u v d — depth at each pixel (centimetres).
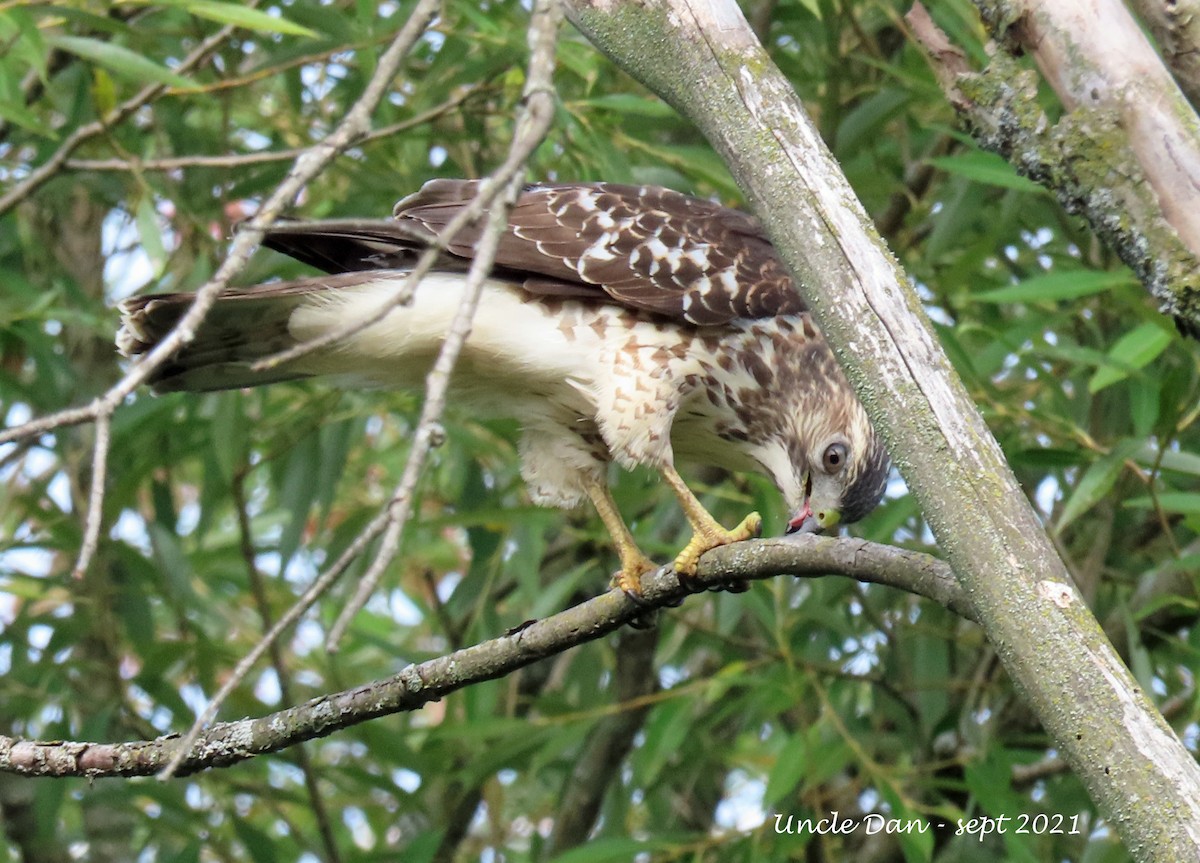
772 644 1165
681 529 1174
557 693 1229
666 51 530
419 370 840
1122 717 419
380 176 1130
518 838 1438
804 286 503
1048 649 433
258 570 1202
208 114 1273
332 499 1145
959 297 1171
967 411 475
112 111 965
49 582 1184
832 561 583
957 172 930
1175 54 528
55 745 680
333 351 816
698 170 1051
